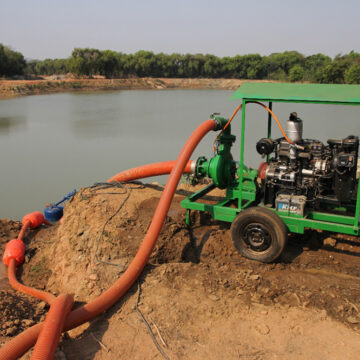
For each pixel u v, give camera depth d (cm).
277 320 419
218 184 613
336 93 483
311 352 372
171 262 567
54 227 826
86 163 1454
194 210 661
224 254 567
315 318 420
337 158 488
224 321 420
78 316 417
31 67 9644
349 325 407
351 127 1423
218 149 618
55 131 2125
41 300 527
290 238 597
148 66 8444
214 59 8819
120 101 4084
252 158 1353
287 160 539
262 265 530
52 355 363
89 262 557
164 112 2941
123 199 699
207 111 2933
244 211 529
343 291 459
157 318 425
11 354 362
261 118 2006
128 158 1509
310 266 528
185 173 638
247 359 367
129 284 474
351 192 507
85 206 684
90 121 2484
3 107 3428
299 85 525
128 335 403
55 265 633
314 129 1391
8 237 796
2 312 450
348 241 577
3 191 1153
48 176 1308
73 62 7444
